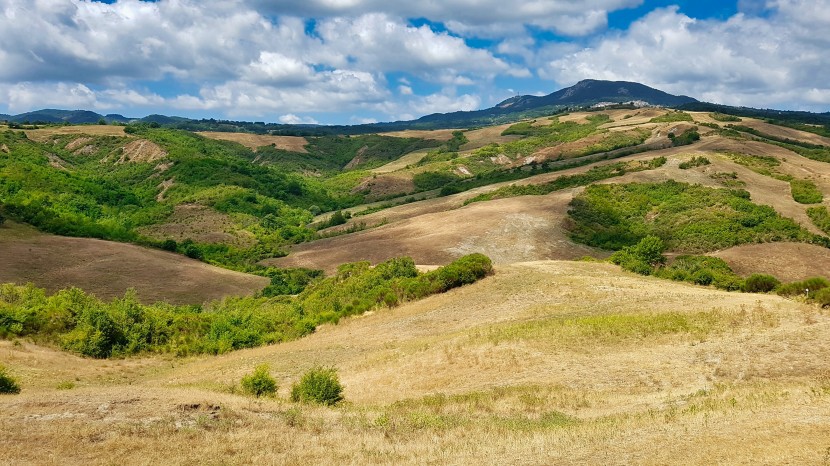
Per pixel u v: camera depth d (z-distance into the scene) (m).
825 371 20.77
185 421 18.27
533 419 19.56
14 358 37.88
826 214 93.69
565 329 31.80
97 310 48.50
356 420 20.09
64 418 17.73
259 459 15.06
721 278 58.62
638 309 37.09
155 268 86.81
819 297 32.56
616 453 13.23
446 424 19.06
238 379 33.88
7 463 13.98
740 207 97.56
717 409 16.39
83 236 96.12
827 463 10.52
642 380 23.50
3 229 87.88
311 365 36.41
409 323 46.53
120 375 38.97
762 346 24.45
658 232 96.75
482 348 31.14
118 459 14.60
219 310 68.75
